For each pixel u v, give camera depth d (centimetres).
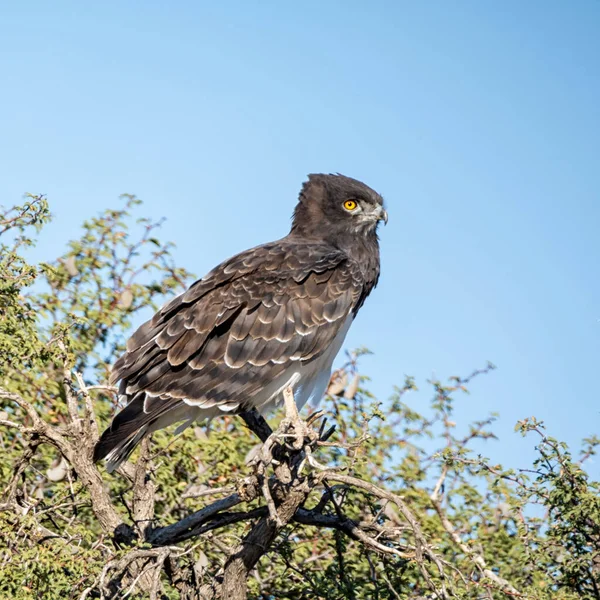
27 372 1317
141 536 1073
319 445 1065
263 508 1077
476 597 1096
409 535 1248
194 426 1334
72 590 974
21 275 1161
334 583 1087
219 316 1199
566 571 1118
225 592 1030
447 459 1187
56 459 1252
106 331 1469
